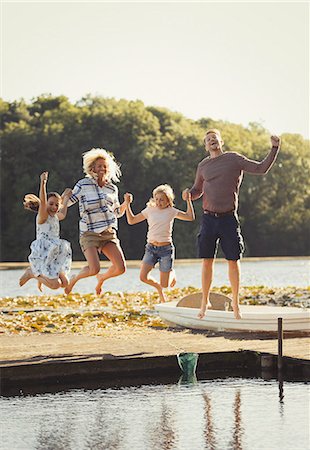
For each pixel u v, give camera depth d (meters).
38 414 8.28
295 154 65.44
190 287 20.56
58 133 59.72
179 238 58.03
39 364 9.59
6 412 8.37
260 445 7.25
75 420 8.05
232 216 10.85
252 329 12.12
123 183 60.03
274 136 10.58
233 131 66.50
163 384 9.65
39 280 10.87
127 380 9.94
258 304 16.27
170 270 13.24
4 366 9.45
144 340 11.45
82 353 10.31
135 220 13.33
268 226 63.97
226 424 7.87
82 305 16.34
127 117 61.25
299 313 12.03
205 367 10.35
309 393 9.10
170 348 10.72
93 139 60.38
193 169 61.31
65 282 10.86
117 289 24.56
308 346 10.96
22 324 12.97
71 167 59.44
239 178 10.84
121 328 12.77
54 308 15.74
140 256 59.12
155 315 14.38
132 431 7.69
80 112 61.03
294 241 64.94
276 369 10.24
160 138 61.66
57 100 62.53
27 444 7.35
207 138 10.91
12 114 61.28
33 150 58.97
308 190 65.56
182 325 12.92
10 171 58.78
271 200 64.38
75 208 56.31
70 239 56.06
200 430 7.70
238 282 11.26
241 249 10.98
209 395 9.03
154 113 63.97
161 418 8.08
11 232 58.09
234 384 9.63
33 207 11.02
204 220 10.95
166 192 13.12
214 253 11.07
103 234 10.93
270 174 64.25
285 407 8.46
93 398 8.95
